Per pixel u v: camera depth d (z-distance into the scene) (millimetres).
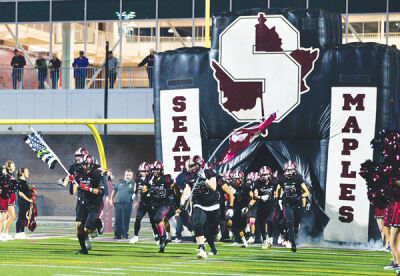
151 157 107250
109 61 99438
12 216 56000
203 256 40906
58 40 105000
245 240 51812
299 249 51000
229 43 57594
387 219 36438
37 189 108812
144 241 56500
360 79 55031
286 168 47656
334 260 42531
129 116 98625
